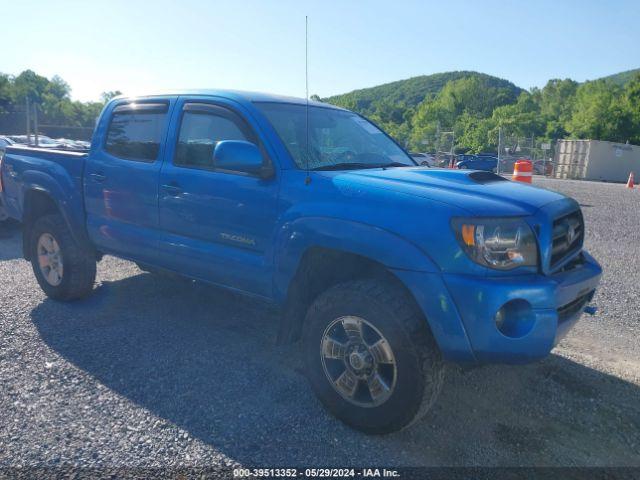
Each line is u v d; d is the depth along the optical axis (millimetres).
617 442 3045
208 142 3883
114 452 2789
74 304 5020
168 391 3438
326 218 3066
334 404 3096
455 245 2680
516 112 87000
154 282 5754
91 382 3521
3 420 3047
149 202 4164
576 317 3125
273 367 3828
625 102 60625
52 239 4996
